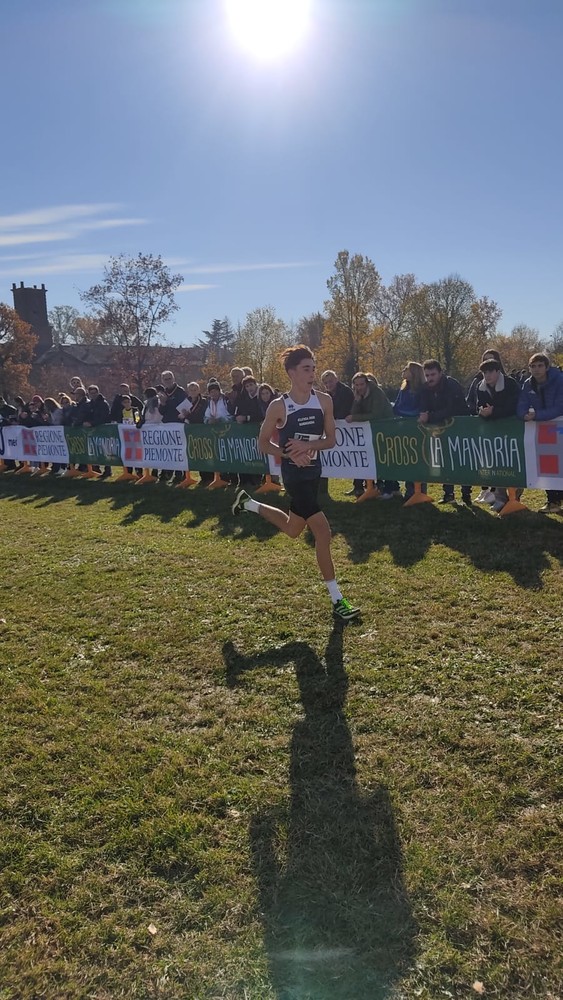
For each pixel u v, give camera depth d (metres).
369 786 2.68
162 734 3.18
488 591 4.68
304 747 2.99
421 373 7.95
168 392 11.49
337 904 2.12
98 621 4.75
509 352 59.34
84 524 8.23
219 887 2.22
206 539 6.94
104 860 2.38
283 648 4.04
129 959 1.97
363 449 8.20
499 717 3.10
